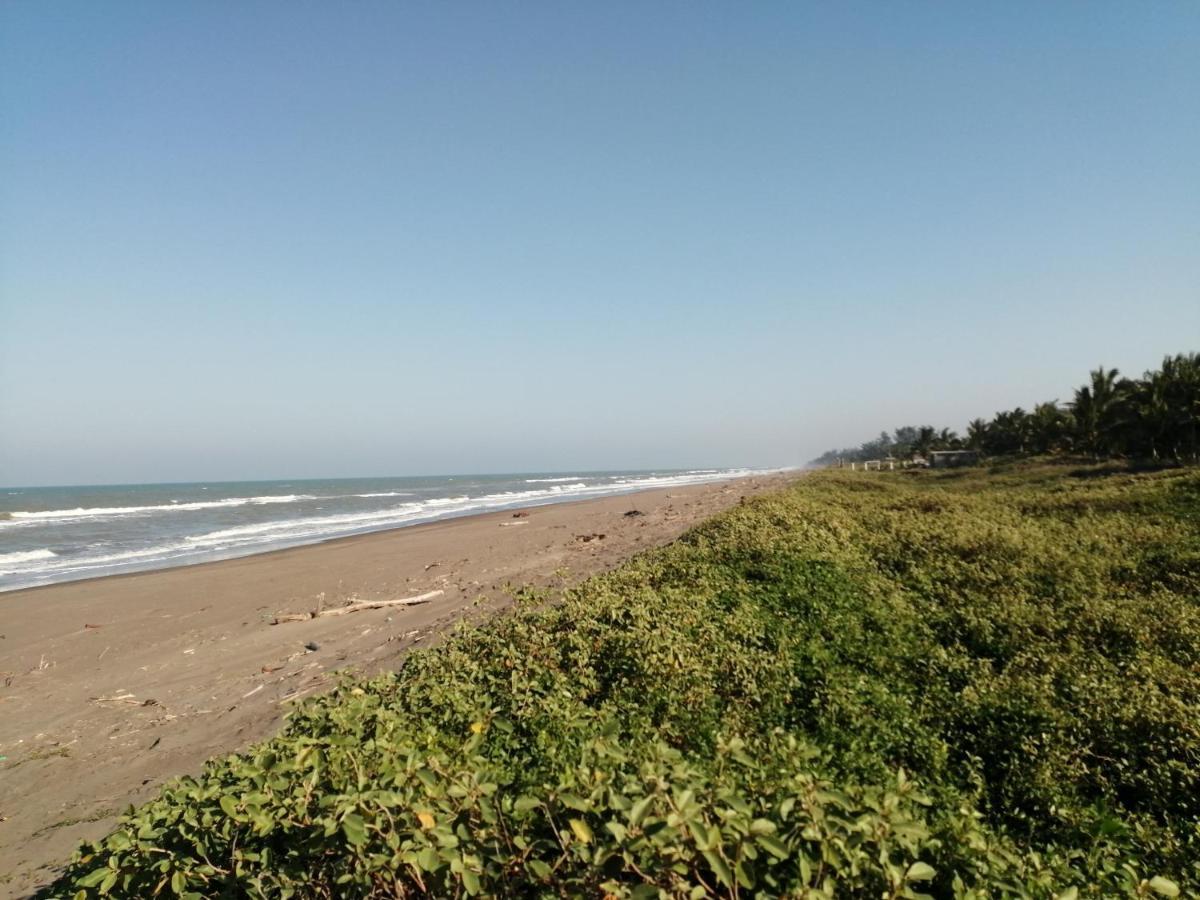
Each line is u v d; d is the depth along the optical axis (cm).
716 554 1302
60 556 2939
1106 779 576
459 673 737
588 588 1066
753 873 314
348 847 375
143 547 3200
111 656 1314
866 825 335
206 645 1341
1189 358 4309
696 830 310
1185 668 759
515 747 576
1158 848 485
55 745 892
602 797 368
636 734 578
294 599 1747
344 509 6000
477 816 387
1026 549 1321
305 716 618
